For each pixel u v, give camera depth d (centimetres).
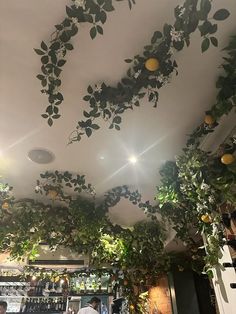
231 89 158
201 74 165
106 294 551
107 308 559
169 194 227
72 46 145
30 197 296
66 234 317
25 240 300
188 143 211
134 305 409
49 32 139
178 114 192
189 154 196
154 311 415
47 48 145
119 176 264
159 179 267
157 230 350
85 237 313
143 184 277
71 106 180
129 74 159
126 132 206
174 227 275
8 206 283
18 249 301
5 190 268
